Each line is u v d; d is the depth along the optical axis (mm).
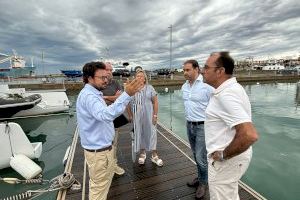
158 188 3559
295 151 6395
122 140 6062
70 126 10773
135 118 3986
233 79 1747
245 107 1683
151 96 4027
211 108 1809
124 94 2023
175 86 28078
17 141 5551
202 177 3182
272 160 5789
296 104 14703
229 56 1770
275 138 7648
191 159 4633
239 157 1762
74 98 20531
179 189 3527
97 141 2275
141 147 4246
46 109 12555
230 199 1888
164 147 5402
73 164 4547
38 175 5078
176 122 10805
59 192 3559
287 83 31094
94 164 2326
